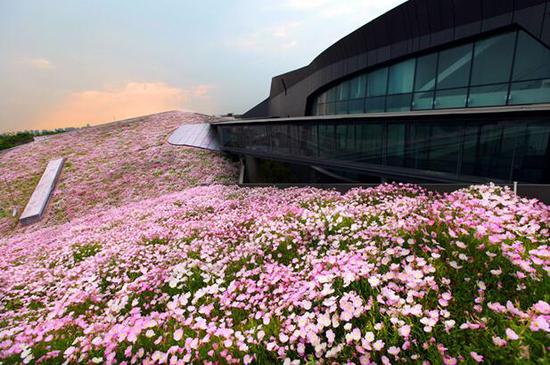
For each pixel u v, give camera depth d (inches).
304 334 97.2
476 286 102.0
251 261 187.6
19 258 416.5
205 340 107.3
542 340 73.4
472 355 71.9
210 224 314.8
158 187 1066.7
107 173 1218.6
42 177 1246.9
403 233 147.5
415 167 462.3
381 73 744.3
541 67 448.8
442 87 598.2
